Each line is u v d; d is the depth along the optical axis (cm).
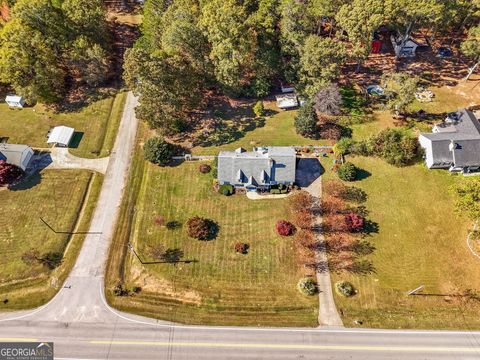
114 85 7919
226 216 5856
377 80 7594
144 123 7238
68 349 4703
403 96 6328
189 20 6931
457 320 4797
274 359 4553
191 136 6944
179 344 4703
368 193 5984
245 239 5606
